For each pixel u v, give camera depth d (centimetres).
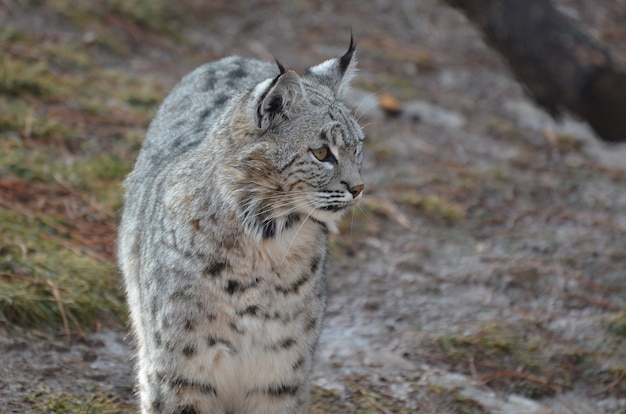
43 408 875
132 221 859
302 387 806
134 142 1369
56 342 975
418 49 1916
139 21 1738
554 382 1092
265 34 1842
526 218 1427
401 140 1584
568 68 561
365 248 1298
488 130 1667
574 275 1286
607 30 2030
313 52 1803
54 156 1296
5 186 1198
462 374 1080
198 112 905
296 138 746
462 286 1244
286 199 752
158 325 760
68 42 1598
